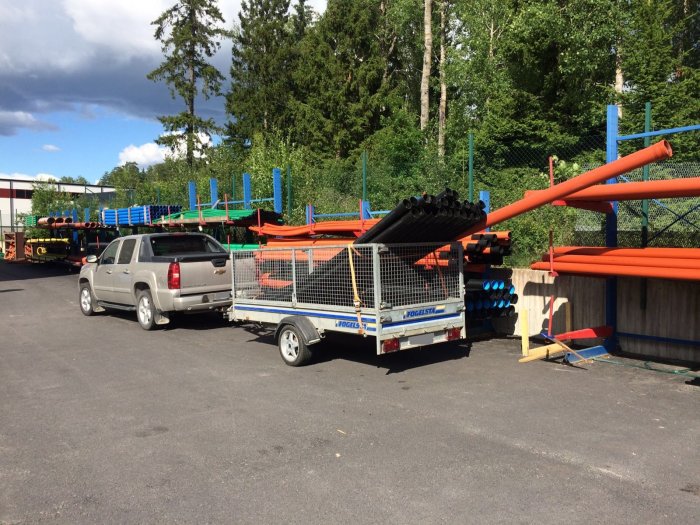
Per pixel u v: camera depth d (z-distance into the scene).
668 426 4.90
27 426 5.28
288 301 7.75
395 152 22.62
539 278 8.73
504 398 5.80
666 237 8.03
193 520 3.47
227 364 7.62
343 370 7.16
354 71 32.19
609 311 7.66
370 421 5.19
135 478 4.10
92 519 3.52
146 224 18.44
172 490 3.89
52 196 44.03
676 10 20.16
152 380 6.86
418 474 4.04
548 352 7.34
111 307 11.74
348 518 3.45
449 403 5.67
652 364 7.07
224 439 4.82
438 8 29.45
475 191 12.98
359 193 15.51
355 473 4.08
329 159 30.48
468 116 24.03
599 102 18.84
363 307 6.66
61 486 4.00
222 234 17.00
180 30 42.34
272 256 7.97
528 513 3.46
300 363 7.37
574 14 18.30
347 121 31.44
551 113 19.66
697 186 5.62
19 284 20.11
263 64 41.84
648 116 7.57
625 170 5.77
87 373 7.29
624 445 4.50
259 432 4.97
